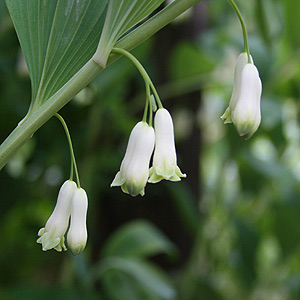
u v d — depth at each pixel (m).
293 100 0.66
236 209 0.65
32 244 0.61
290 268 0.72
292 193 0.61
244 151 0.60
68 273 0.55
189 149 0.66
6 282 0.60
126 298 0.52
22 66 0.51
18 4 0.33
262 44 0.59
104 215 0.62
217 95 0.80
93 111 0.55
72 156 0.33
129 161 0.32
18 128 0.33
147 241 0.52
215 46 0.61
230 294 0.70
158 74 0.62
